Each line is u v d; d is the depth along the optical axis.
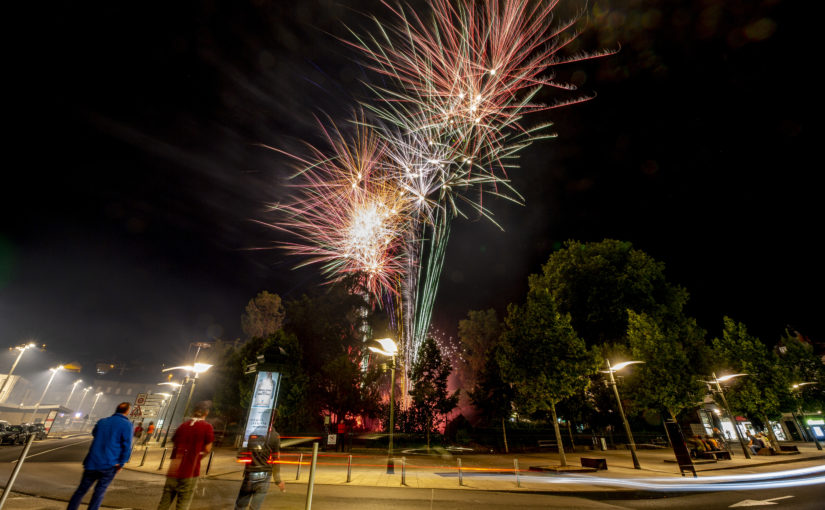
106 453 6.14
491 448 27.39
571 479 14.83
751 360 27.72
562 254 35.38
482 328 41.53
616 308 31.09
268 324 44.38
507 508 9.59
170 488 5.91
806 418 37.97
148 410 26.23
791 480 14.50
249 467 6.43
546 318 20.34
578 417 30.16
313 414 30.08
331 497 10.20
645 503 10.62
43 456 18.20
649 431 34.62
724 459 22.52
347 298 36.91
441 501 10.15
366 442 26.05
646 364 23.20
